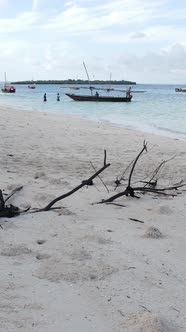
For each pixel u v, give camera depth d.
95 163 9.52
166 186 7.42
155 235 4.52
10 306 2.88
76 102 49.88
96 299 3.05
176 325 2.74
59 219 5.04
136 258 3.89
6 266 3.57
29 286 3.21
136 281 3.39
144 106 43.00
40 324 2.67
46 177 7.55
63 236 4.43
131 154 11.35
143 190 6.38
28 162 9.13
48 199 5.93
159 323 2.65
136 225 4.95
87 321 2.74
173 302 3.06
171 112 34.22
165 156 11.36
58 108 38.94
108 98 49.34
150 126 22.86
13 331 2.57
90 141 13.67
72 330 2.63
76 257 3.79
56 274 3.42
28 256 3.83
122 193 6.14
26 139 13.05
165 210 5.55
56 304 2.95
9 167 8.38
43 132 15.38
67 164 9.19
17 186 6.58
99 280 3.37
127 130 18.72
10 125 17.12
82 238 4.36
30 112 29.00
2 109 30.45
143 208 5.76
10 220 4.95
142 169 9.20
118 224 4.95
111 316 2.82
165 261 3.86
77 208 5.61
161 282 3.40
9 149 10.79
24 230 4.60
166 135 18.62
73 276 3.40
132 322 2.71
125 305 2.98
